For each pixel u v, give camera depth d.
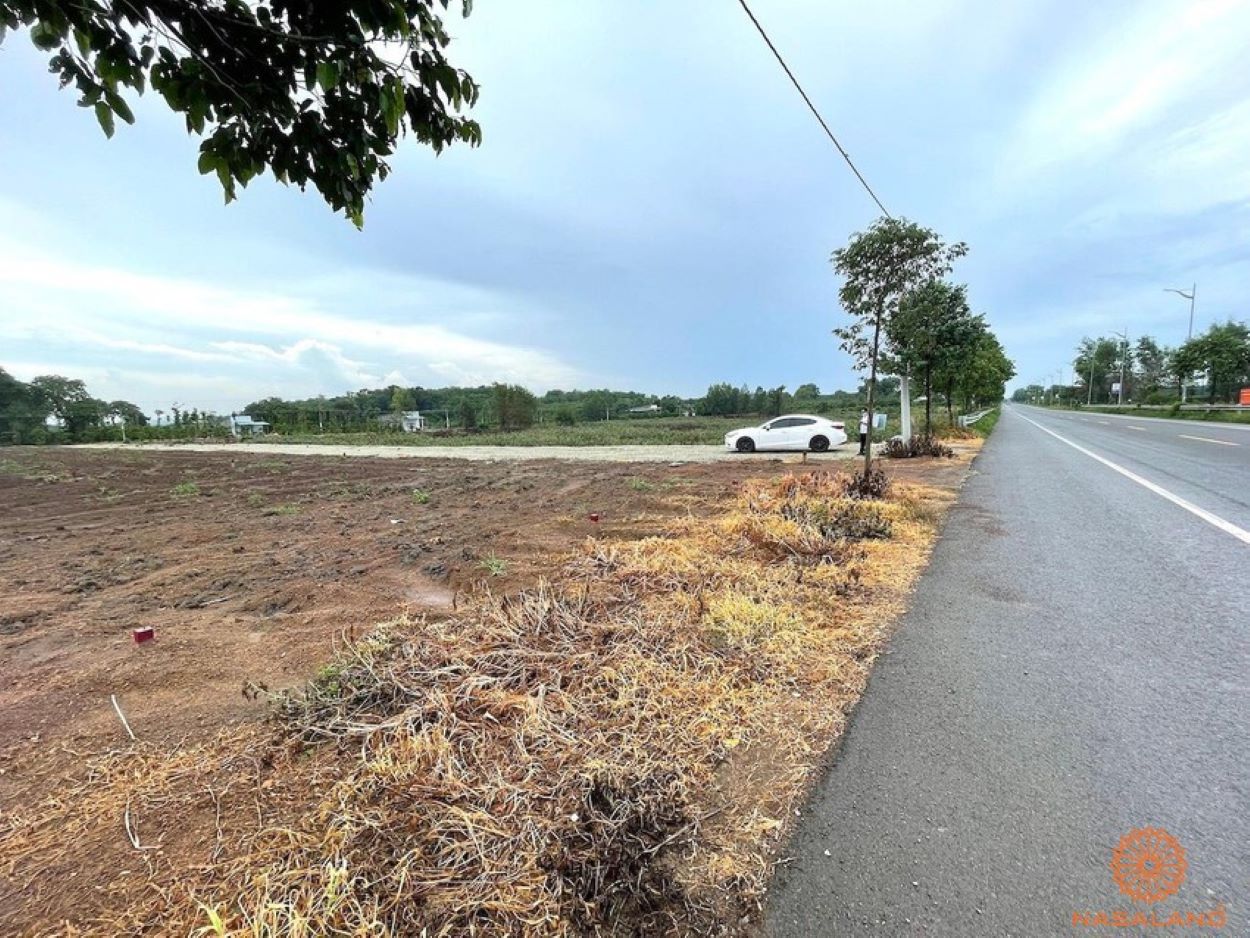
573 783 1.99
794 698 2.74
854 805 2.01
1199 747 2.31
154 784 2.09
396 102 1.66
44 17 1.34
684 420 47.56
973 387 23.70
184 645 3.42
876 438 21.31
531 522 7.08
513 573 4.83
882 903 1.61
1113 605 3.89
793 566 4.73
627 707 2.54
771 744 2.38
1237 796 2.02
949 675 2.96
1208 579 4.36
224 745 2.33
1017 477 10.09
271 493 10.77
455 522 7.32
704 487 9.92
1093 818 1.93
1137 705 2.64
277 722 2.46
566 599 3.70
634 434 30.31
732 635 3.33
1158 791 2.06
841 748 2.35
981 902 1.61
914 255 7.64
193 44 1.53
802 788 2.10
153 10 1.46
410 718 2.31
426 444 27.86
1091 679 2.89
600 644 3.12
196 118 1.60
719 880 1.68
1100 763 2.22
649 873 1.69
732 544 5.43
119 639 3.55
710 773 2.19
